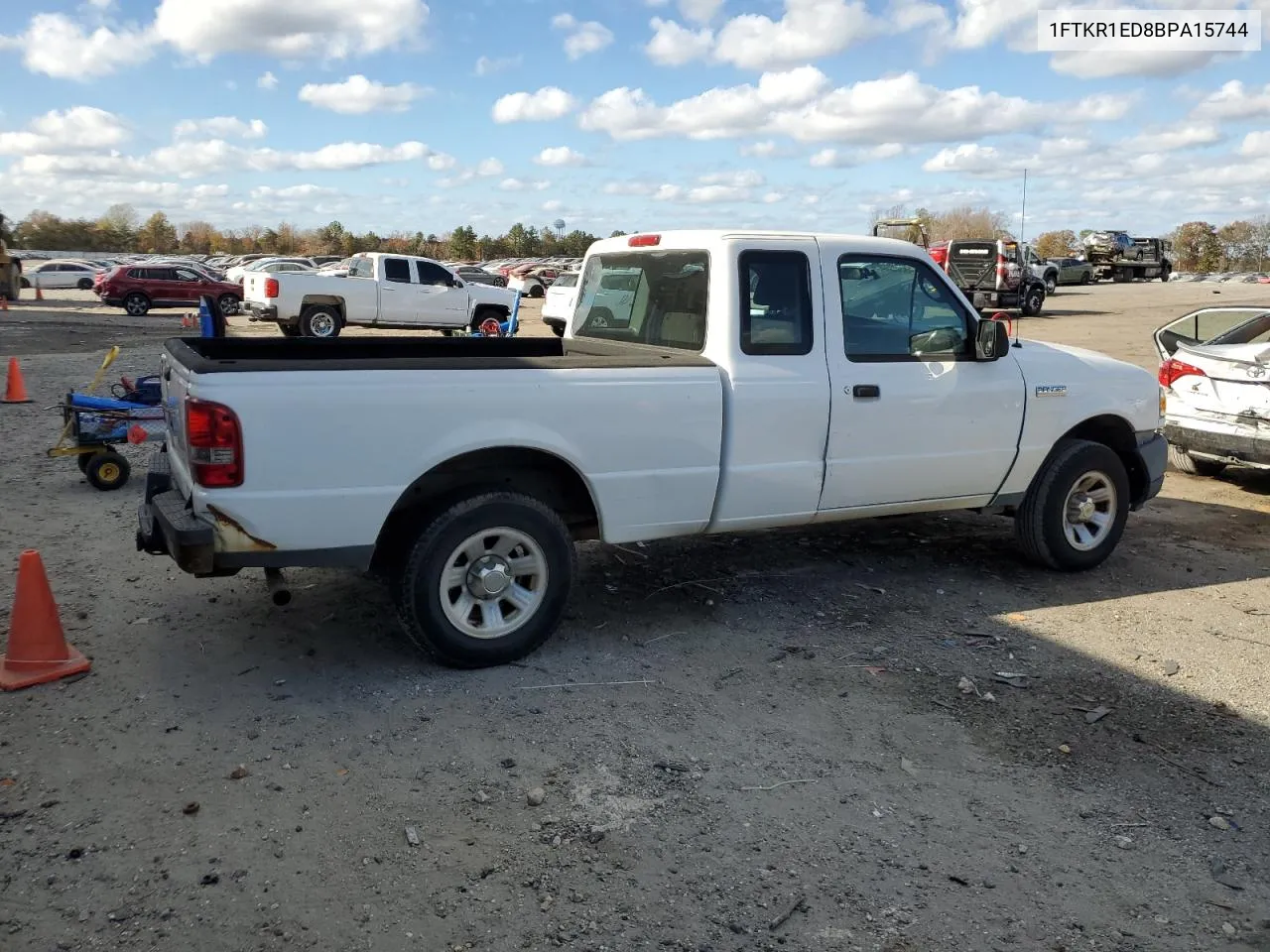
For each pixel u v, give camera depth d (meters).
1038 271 35.56
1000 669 4.77
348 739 3.92
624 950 2.78
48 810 3.37
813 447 5.20
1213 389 8.46
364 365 4.15
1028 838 3.39
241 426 3.93
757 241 5.07
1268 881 3.18
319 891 2.99
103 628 4.96
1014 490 6.02
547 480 4.87
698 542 6.70
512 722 4.10
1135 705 4.42
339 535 4.16
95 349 19.02
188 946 2.74
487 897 2.99
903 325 5.52
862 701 4.39
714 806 3.52
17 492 7.77
